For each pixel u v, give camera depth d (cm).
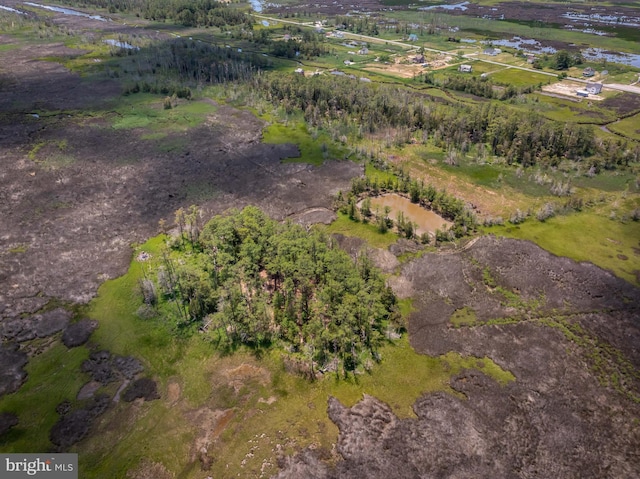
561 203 8462
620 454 4425
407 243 7344
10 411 4750
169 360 5356
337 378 5153
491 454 4403
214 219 7075
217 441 4522
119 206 8131
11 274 6469
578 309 6109
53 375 5134
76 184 8750
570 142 9981
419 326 5866
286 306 5741
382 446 4466
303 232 6819
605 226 7831
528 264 6888
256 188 8881
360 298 5722
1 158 9544
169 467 4319
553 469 4297
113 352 5438
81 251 6981
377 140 11025
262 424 4681
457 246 7294
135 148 10269
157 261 6819
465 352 5503
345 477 4216
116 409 4803
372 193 8825
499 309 6103
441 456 4378
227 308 5638
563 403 4891
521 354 5462
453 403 4894
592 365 5319
